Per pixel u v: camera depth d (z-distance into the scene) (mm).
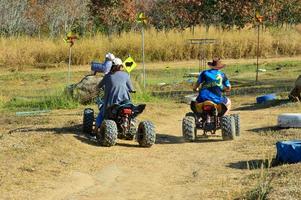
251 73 80438
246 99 54938
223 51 97000
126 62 45906
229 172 25109
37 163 26109
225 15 114812
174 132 36594
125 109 31484
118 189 23281
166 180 24547
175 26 119250
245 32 103125
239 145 31125
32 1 120750
